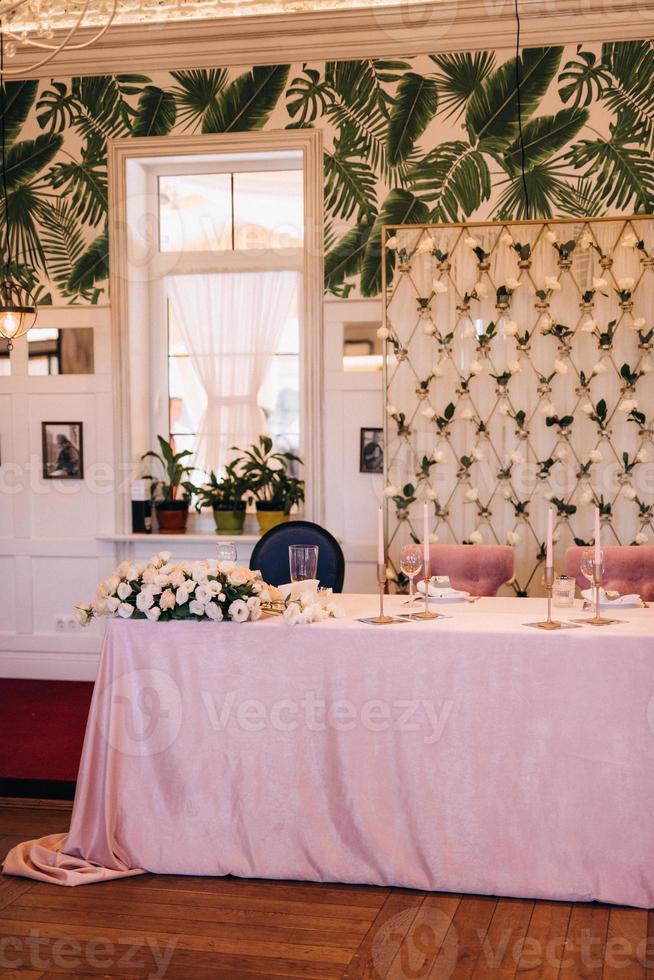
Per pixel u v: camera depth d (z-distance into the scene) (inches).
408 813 115.3
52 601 223.0
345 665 117.0
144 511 222.4
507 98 197.6
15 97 217.2
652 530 194.5
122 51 210.5
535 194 197.5
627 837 109.9
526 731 112.6
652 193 193.8
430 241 199.2
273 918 107.4
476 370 194.5
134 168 220.4
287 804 118.4
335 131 204.2
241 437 232.7
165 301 232.2
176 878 119.0
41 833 131.5
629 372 193.5
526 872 111.6
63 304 218.1
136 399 223.6
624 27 192.7
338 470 207.9
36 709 195.2
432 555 172.2
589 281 195.0
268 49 205.3
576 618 123.3
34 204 218.1
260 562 168.6
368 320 204.2
